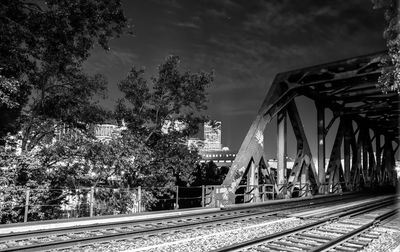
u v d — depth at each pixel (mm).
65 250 7910
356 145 32500
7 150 13719
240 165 18719
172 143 19375
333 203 20891
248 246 8375
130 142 16828
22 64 14711
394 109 31500
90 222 12086
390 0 9805
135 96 19297
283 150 21922
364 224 12531
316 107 26859
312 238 9859
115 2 16359
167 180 18766
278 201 19844
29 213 14062
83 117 16781
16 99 14602
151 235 9773
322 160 26203
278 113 22469
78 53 16375
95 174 16219
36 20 15117
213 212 14930
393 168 45062
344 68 20359
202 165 26578
